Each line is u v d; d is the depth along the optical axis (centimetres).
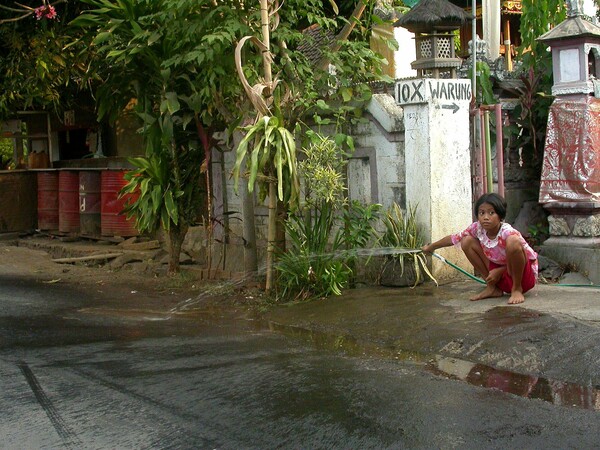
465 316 668
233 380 553
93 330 746
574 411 464
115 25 916
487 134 859
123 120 1573
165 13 866
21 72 1318
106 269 1162
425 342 627
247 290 907
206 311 830
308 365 587
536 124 942
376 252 818
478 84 918
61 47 1270
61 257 1306
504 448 414
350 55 895
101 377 572
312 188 827
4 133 1744
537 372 541
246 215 950
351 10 1196
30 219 1540
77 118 1659
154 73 956
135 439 448
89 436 456
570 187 844
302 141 911
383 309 729
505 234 700
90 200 1369
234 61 870
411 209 829
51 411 501
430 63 820
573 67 852
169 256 1071
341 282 827
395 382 535
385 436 437
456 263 838
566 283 820
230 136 1002
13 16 1268
